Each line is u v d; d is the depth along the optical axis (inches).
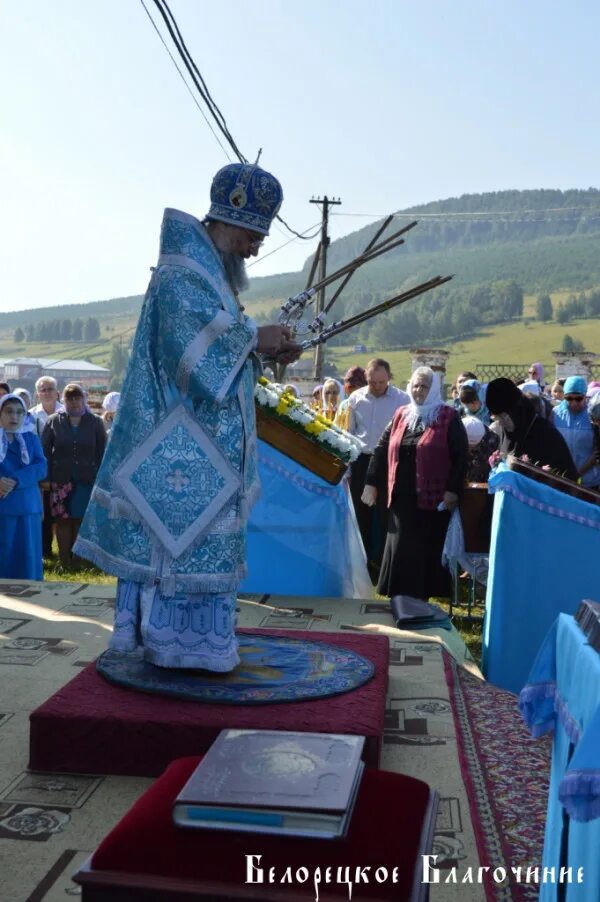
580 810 77.9
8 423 308.3
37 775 143.2
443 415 289.9
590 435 397.7
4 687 180.5
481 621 302.0
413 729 165.5
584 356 1009.5
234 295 161.0
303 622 237.3
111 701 148.9
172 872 71.6
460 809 135.4
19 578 309.7
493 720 179.0
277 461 267.0
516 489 213.8
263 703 148.3
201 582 154.3
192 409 154.5
